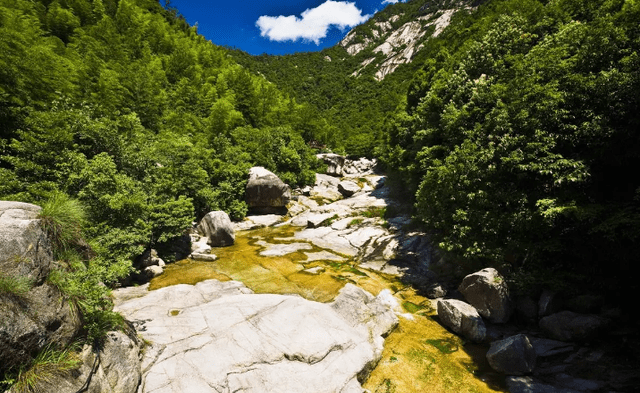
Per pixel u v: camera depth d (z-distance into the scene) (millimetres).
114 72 32188
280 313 9312
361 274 16094
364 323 10359
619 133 10859
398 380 8469
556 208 10586
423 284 15023
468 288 12312
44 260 5465
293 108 74062
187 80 47312
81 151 15883
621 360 8781
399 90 95250
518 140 12789
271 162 35625
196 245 18250
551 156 11648
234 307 9539
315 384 7121
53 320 5125
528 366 8570
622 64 11711
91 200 12508
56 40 33531
